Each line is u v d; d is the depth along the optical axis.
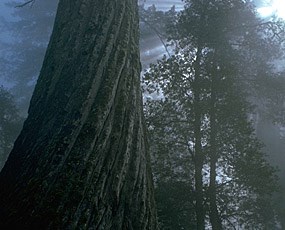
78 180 3.10
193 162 11.49
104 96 3.61
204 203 10.48
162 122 11.14
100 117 3.45
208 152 10.84
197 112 10.94
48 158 3.30
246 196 11.01
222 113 10.58
